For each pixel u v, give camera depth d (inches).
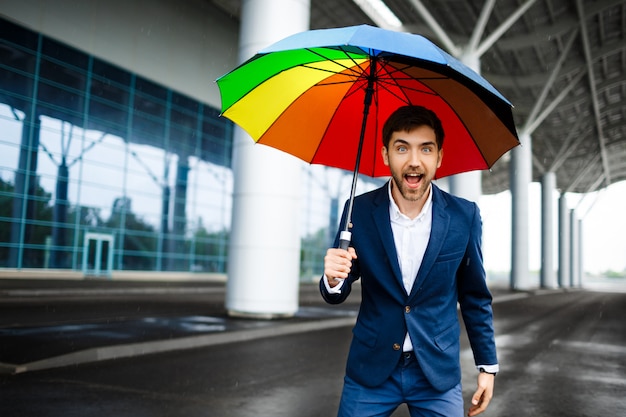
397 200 82.7
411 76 88.7
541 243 2300.7
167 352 344.5
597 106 1966.0
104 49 1092.5
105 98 1111.0
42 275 997.8
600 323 668.7
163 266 1239.5
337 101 96.5
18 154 973.2
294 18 531.8
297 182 538.0
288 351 365.1
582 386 286.8
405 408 232.5
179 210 1279.5
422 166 78.3
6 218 958.4
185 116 1289.4
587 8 1269.7
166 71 1227.2
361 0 1053.2
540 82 1638.8
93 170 1096.2
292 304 538.9
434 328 81.7
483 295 86.0
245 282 524.7
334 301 84.2
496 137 89.6
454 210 82.7
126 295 852.0
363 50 84.9
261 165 522.6
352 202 85.9
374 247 81.7
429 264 79.4
